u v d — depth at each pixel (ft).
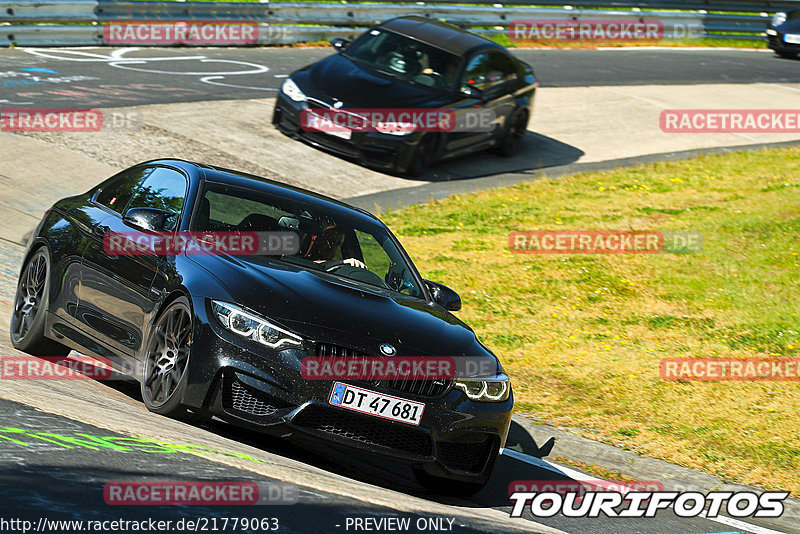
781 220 157.69
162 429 58.39
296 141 180.86
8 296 100.53
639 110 248.52
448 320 74.08
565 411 96.58
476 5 298.35
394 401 63.46
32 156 145.59
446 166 189.47
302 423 61.82
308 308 64.39
